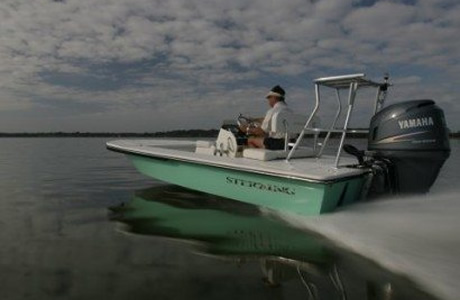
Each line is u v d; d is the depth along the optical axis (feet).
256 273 8.82
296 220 12.35
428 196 12.64
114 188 20.94
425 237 9.71
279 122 14.70
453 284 7.46
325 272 8.68
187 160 15.43
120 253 10.24
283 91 15.57
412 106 12.05
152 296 7.69
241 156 15.74
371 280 8.09
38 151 60.03
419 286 7.56
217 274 8.79
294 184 12.34
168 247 10.75
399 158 12.13
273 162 14.20
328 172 12.05
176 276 8.68
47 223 13.41
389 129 12.21
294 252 10.04
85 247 10.77
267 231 11.94
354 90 12.51
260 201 13.67
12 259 9.77
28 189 20.74
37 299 7.57
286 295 7.69
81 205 16.47
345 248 9.75
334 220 11.43
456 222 10.64
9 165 34.99
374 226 10.69
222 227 12.56
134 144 21.01
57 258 9.86
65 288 8.07
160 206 15.98
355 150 12.96
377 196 12.65
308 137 16.85
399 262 8.53
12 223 13.43
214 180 15.02
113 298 7.61
